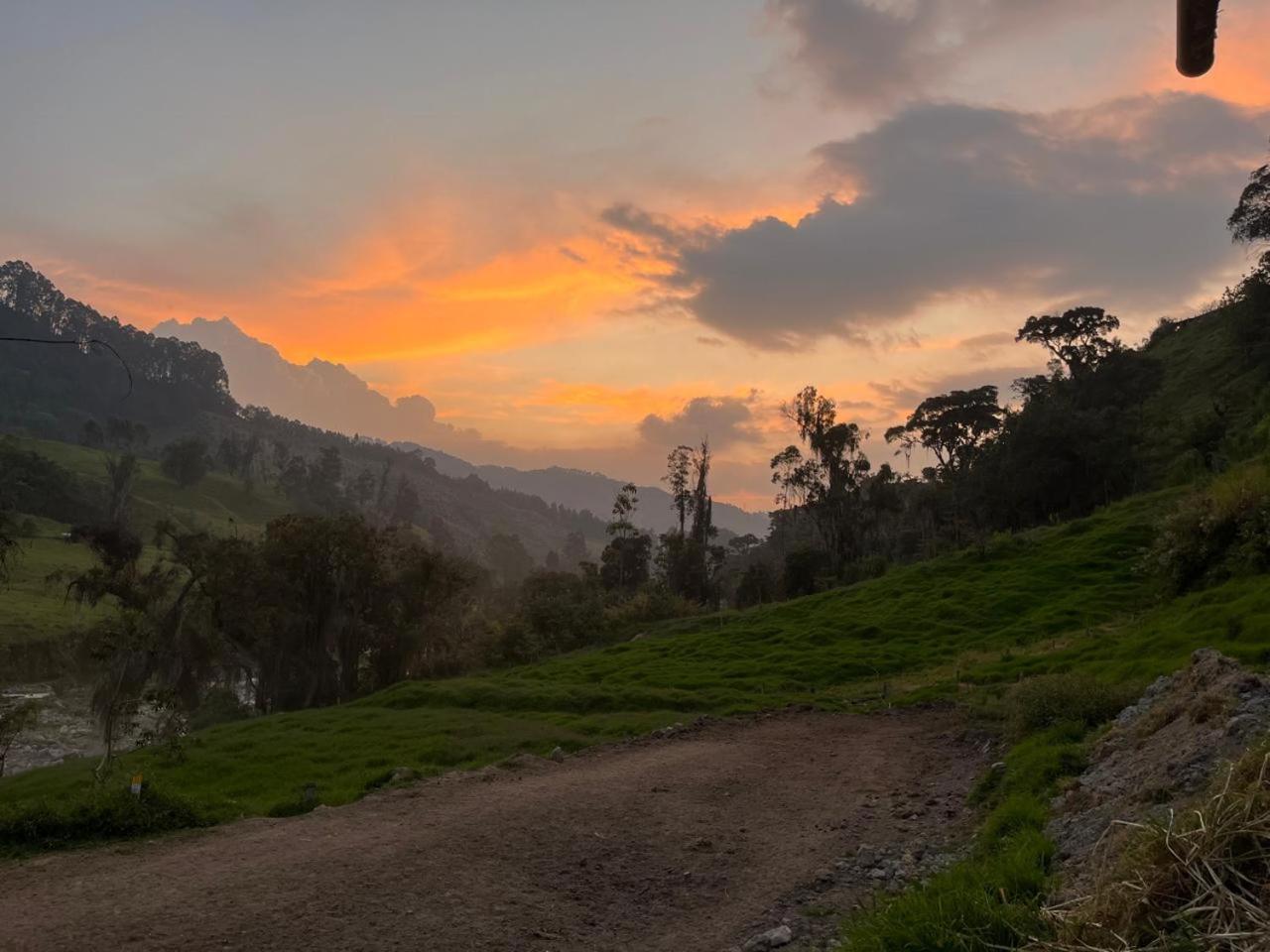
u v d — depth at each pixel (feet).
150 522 394.11
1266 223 214.48
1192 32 8.76
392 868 29.50
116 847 33.55
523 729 70.23
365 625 151.23
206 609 140.46
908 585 126.31
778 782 44.80
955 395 282.97
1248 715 24.34
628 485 298.97
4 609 257.75
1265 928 12.69
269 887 27.50
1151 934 14.26
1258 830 14.30
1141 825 17.24
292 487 631.56
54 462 391.65
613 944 23.94
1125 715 36.45
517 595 312.50
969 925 18.31
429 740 66.59
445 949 23.02
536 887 28.32
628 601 211.61
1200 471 140.87
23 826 34.27
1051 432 180.96
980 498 193.88
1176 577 81.41
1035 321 277.85
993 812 31.81
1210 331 293.23
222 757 64.59
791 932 23.80
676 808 39.14
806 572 210.38
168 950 22.34
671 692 83.71
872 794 41.29
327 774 57.52
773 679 89.04
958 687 70.54
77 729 168.25
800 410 229.25
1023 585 110.93
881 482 232.32
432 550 158.40
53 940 23.00
